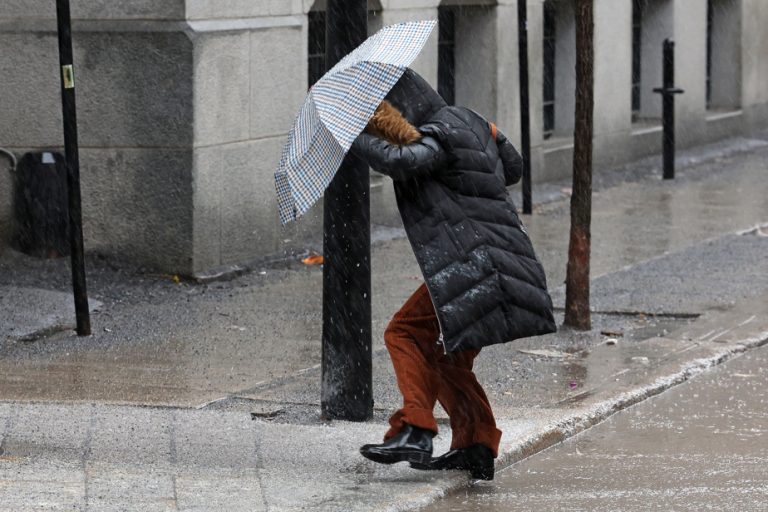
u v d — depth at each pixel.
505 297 18.86
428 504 19.08
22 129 37.16
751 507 19.16
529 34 53.00
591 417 23.88
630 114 62.34
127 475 19.73
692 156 65.50
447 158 18.97
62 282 35.09
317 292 35.56
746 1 73.81
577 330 31.33
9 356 27.98
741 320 32.19
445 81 51.78
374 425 23.00
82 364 27.34
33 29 36.78
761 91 76.31
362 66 19.05
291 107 40.25
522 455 21.73
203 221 36.84
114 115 36.72
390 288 35.81
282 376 26.59
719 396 25.94
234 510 18.20
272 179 39.78
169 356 28.20
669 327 31.94
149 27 36.12
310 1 40.81
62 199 36.78
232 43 37.44
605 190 55.31
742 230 45.47
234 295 35.09
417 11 46.50
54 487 19.03
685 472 20.98
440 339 19.59
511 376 26.97
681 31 66.38
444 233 18.81
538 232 45.31
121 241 37.12
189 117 36.12
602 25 59.12
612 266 39.22
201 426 22.59
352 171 22.81
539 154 54.66
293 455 21.05
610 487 20.19
